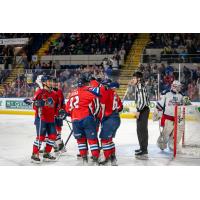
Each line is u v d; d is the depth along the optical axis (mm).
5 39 24828
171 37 24719
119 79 20094
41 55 26766
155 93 18406
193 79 18109
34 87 20594
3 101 21578
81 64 25297
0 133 13617
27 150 10117
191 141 10828
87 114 7539
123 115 19438
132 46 25297
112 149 7949
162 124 9602
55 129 8523
